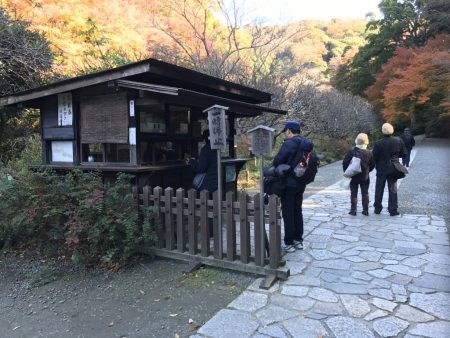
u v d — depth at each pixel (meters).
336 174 12.75
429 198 7.66
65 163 4.96
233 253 3.73
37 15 9.86
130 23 12.41
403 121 33.31
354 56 34.66
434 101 27.64
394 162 6.00
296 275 3.59
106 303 3.20
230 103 4.64
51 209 3.97
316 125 17.19
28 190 4.20
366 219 5.93
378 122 30.97
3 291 3.53
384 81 28.08
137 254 4.16
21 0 9.56
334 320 2.74
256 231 3.57
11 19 7.67
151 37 12.37
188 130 5.22
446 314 2.79
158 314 2.97
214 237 3.80
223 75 10.80
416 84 23.06
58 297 3.36
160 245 4.16
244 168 10.88
